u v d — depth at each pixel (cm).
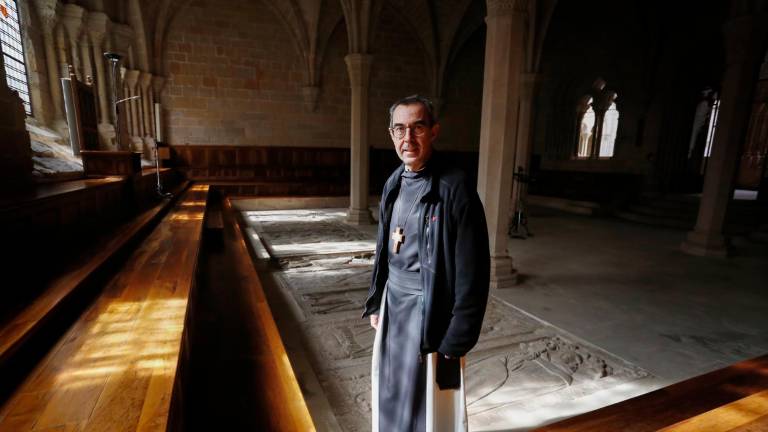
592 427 198
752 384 249
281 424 179
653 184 1281
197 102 1346
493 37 516
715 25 1123
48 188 358
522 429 254
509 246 798
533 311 462
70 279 239
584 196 1412
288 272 600
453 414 165
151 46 1238
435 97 1625
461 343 148
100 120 773
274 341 259
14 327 170
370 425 256
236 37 1362
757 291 546
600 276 604
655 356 359
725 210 739
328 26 1426
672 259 716
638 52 1295
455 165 159
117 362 164
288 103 1460
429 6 1455
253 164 1434
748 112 713
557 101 1593
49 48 702
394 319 172
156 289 260
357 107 959
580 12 1441
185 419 180
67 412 131
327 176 1530
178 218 564
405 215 168
